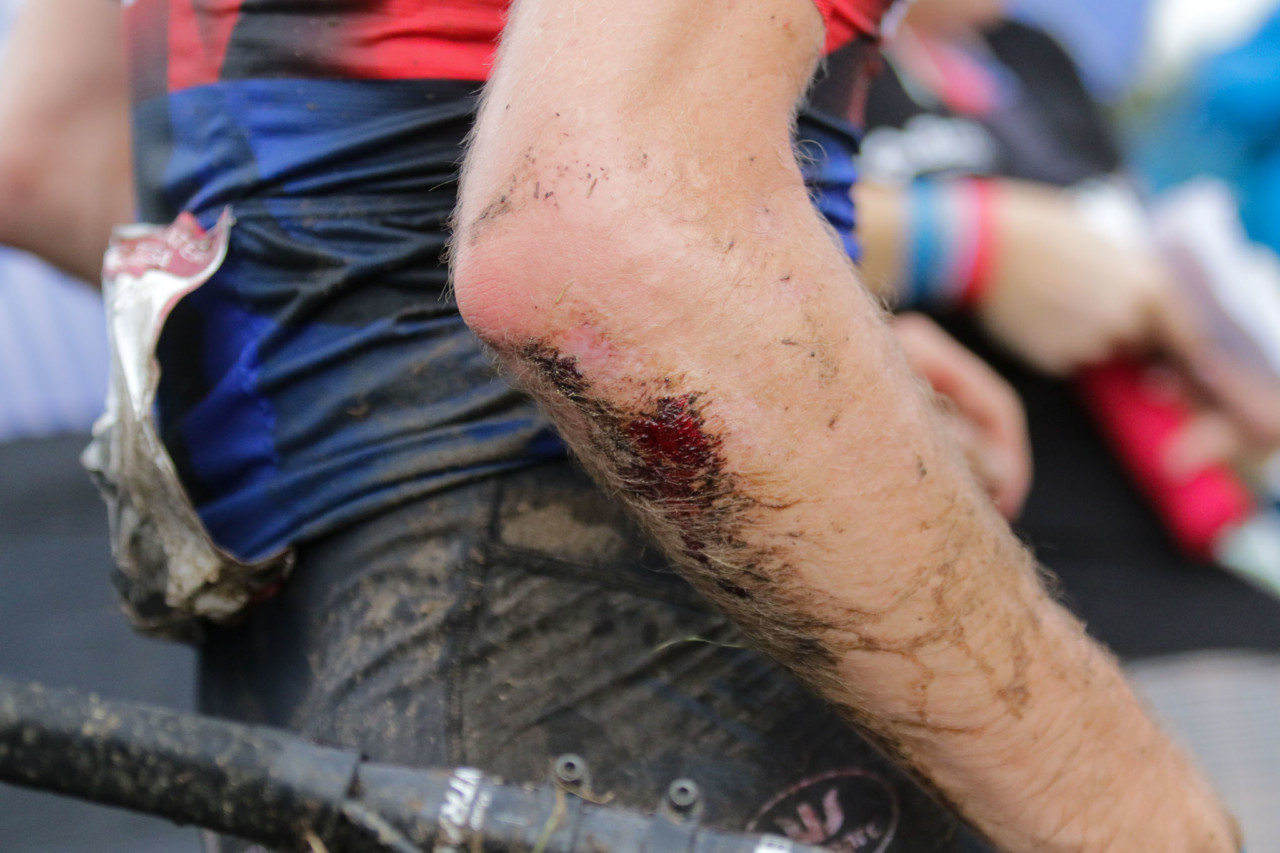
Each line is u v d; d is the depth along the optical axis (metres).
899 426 0.60
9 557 2.28
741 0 0.62
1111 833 0.70
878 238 1.63
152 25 0.84
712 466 0.58
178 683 2.08
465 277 0.60
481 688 0.72
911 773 0.68
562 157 0.58
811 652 0.63
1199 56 2.99
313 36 0.75
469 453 0.73
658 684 0.74
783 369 0.58
